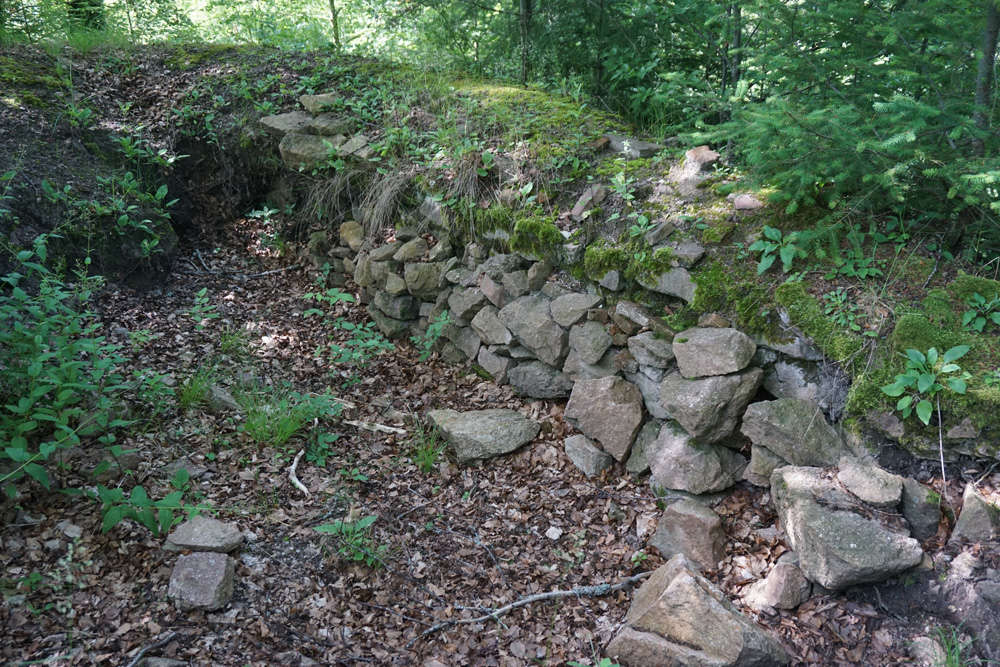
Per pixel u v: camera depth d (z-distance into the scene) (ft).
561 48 21.30
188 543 11.16
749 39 17.16
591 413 14.06
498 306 16.25
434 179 17.66
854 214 12.79
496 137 18.06
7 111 18.63
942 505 10.53
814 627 10.30
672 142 17.12
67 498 11.66
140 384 14.38
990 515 9.95
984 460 10.58
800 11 13.08
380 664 10.32
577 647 10.73
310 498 13.08
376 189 18.80
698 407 12.34
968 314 11.33
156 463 12.88
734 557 11.69
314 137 20.33
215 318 17.83
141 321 16.94
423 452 14.42
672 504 12.39
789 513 10.96
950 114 11.23
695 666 9.64
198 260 20.06
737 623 9.71
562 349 15.06
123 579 10.66
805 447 11.59
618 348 14.47
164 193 18.56
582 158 16.65
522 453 14.71
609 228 14.92
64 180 18.13
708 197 14.30
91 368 13.91
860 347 11.49
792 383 12.35
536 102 19.13
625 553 12.42
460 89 20.85
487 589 11.78
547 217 15.74
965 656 9.37
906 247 12.55
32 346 11.96
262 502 12.71
